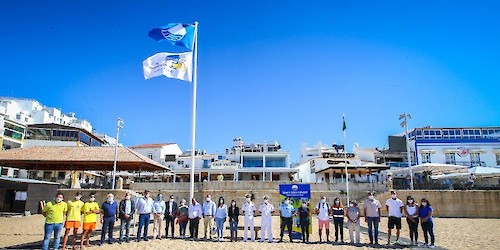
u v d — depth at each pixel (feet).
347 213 47.62
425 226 45.16
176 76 55.98
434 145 161.58
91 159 87.92
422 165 108.99
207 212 49.70
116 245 42.78
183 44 58.34
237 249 41.96
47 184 94.27
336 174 149.59
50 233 36.55
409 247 44.34
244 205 49.39
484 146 159.74
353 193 100.27
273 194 98.78
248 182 104.27
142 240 46.57
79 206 39.88
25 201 92.79
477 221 77.25
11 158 88.17
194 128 57.26
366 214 46.68
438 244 47.96
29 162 88.28
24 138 152.97
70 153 91.66
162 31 57.52
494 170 99.76
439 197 88.89
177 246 42.83
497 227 66.80
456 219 81.82
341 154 176.65
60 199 37.63
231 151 204.23
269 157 188.96
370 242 46.14
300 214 48.39
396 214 46.03
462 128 164.76
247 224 48.47
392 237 54.39
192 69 58.59
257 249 42.14
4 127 141.69
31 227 65.51
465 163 158.10
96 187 111.65
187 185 106.11
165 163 195.52
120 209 45.01
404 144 180.75
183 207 50.39
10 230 61.00
